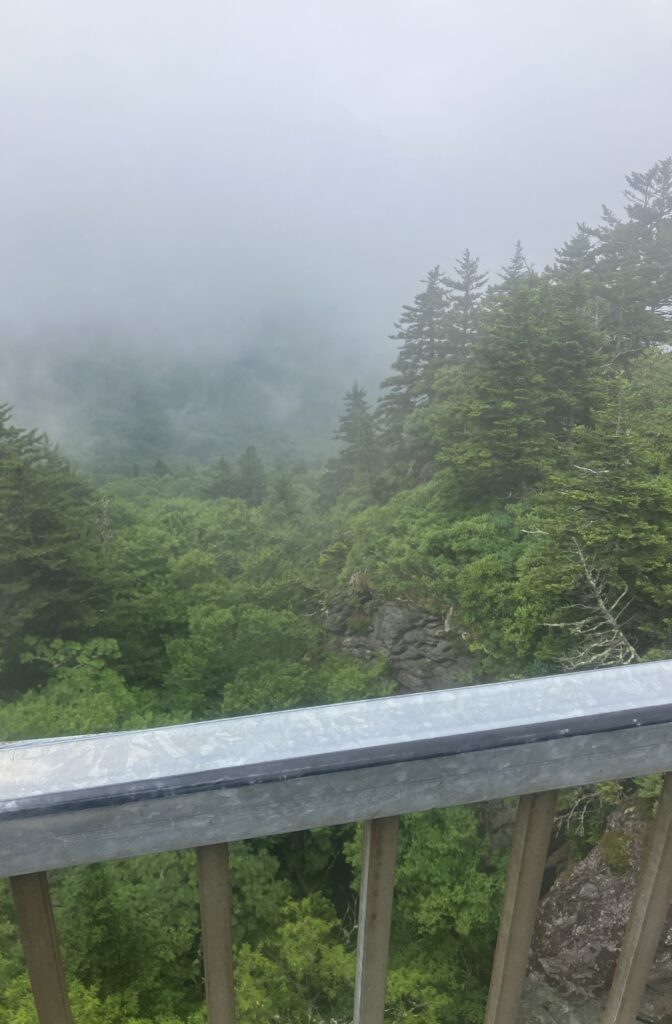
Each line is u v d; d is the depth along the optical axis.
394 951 14.27
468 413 22.59
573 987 11.12
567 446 20.84
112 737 0.88
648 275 34.53
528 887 1.12
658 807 1.14
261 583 28.91
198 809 0.86
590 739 0.99
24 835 0.81
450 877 13.97
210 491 76.12
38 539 23.78
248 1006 11.05
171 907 12.38
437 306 42.41
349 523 29.78
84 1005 10.13
